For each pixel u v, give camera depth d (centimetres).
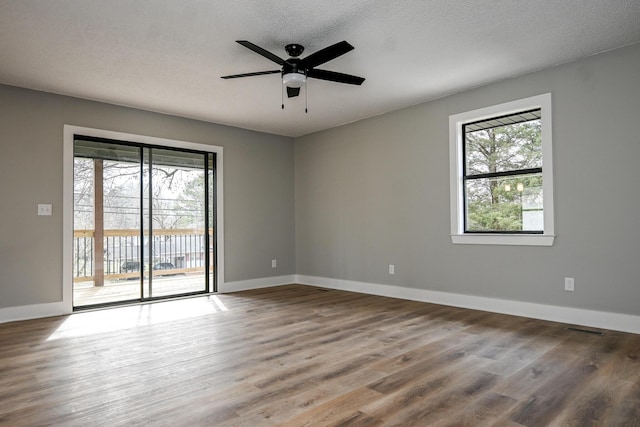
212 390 225
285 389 225
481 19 289
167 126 515
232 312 429
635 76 330
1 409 204
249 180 599
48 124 426
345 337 329
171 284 518
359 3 266
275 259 628
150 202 504
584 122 356
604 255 344
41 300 415
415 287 488
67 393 222
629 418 189
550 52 345
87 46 323
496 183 422
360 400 210
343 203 579
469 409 199
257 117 538
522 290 394
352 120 560
